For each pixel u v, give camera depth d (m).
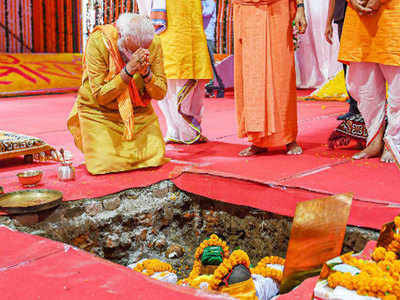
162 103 4.30
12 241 1.77
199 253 2.31
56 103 8.08
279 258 2.31
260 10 3.50
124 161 3.27
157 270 2.37
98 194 2.80
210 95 9.23
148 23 3.15
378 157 3.51
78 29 11.51
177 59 4.04
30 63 10.14
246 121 3.62
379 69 3.33
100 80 3.14
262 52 3.51
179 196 3.14
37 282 1.41
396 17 3.05
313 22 10.01
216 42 10.84
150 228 2.96
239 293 1.85
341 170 3.13
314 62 10.32
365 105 3.43
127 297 1.31
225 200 2.97
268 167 3.26
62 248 1.69
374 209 2.36
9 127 5.34
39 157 3.65
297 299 1.53
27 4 10.70
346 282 1.25
